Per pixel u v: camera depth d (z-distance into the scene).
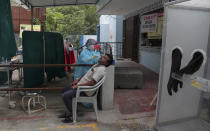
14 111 4.14
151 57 8.22
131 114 4.02
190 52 2.96
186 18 2.93
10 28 4.54
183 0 2.67
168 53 3.07
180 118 3.35
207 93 3.13
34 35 5.12
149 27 8.06
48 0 8.23
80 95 3.65
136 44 9.82
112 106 4.26
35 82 5.31
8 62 4.63
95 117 3.88
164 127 3.28
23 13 11.74
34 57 5.16
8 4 4.43
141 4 8.35
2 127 3.44
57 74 6.61
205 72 2.97
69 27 20.38
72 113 3.71
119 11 10.09
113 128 3.48
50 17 14.96
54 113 4.08
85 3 9.65
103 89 4.13
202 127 3.11
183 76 2.90
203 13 2.97
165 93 3.23
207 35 3.03
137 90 5.63
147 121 3.73
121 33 13.02
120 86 5.70
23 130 3.36
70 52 8.20
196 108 3.28
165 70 3.15
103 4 8.03
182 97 3.29
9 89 4.02
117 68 6.36
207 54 3.03
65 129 3.42
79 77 4.48
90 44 6.15
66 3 9.30
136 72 5.81
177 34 2.98
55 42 6.22
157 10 7.39
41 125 3.54
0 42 4.11
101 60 3.73
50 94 5.36
